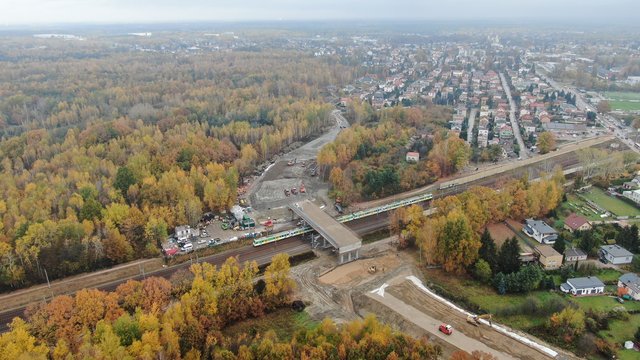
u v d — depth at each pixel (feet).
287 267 490.90
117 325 387.14
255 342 392.88
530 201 655.76
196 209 640.17
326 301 493.36
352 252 574.97
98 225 585.22
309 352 366.02
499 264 526.57
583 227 627.46
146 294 451.53
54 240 548.72
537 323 449.06
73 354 377.71
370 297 490.90
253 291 477.36
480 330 434.71
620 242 586.04
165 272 550.77
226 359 369.91
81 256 542.57
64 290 516.73
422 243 559.79
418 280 524.93
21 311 483.51
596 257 571.69
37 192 655.35
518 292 503.20
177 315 406.41
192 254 582.76
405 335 395.34
